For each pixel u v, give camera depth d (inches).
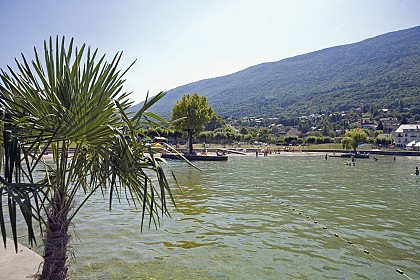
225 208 561.9
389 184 956.0
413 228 450.9
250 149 3189.0
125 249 344.8
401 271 301.4
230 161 1937.7
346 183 965.8
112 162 157.2
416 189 848.9
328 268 306.0
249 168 1457.9
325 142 4512.8
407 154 2965.1
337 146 3823.8
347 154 2652.6
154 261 313.7
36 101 145.3
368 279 284.4
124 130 163.3
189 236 394.0
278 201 641.0
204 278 278.7
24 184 125.3
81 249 342.0
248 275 286.4
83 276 277.6
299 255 338.0
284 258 328.5
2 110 142.9
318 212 545.0
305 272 295.9
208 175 1111.0
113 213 504.7
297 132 6220.5
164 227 431.5
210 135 4185.5
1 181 121.6
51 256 179.6
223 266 305.0
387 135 5007.4
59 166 184.7
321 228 442.9
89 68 165.3
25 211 116.2
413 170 1469.0
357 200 669.3
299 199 669.9
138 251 339.6
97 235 391.2
